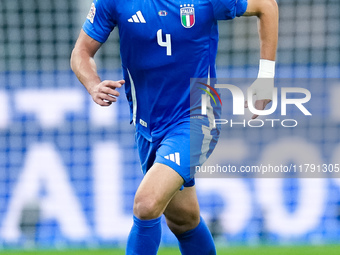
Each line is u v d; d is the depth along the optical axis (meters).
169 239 22.38
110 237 22.86
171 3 12.90
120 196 23.44
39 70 28.78
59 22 30.59
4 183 24.58
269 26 13.57
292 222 22.83
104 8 13.41
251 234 22.70
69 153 24.22
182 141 12.87
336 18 30.84
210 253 14.74
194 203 13.97
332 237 22.73
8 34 30.39
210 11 13.01
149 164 14.29
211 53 13.39
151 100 13.50
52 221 22.97
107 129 24.52
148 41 13.07
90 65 13.59
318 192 23.08
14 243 22.67
